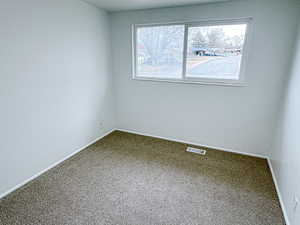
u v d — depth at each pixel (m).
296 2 2.04
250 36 2.32
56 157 2.40
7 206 1.71
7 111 1.76
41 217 1.60
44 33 2.01
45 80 2.10
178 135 3.13
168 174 2.26
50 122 2.25
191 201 1.83
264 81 2.38
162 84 2.99
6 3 1.62
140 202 1.80
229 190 1.99
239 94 2.54
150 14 2.76
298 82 1.76
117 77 3.30
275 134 2.40
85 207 1.72
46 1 1.98
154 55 2.98
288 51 2.18
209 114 2.80
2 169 1.79
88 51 2.69
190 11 2.52
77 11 2.39
